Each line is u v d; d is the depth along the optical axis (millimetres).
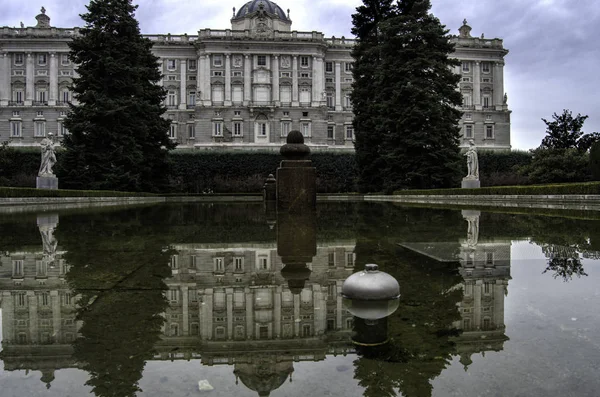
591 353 2615
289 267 5336
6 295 4047
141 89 33781
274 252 6465
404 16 32500
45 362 2566
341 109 79375
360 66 39188
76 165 30828
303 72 76688
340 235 8430
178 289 4273
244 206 23656
